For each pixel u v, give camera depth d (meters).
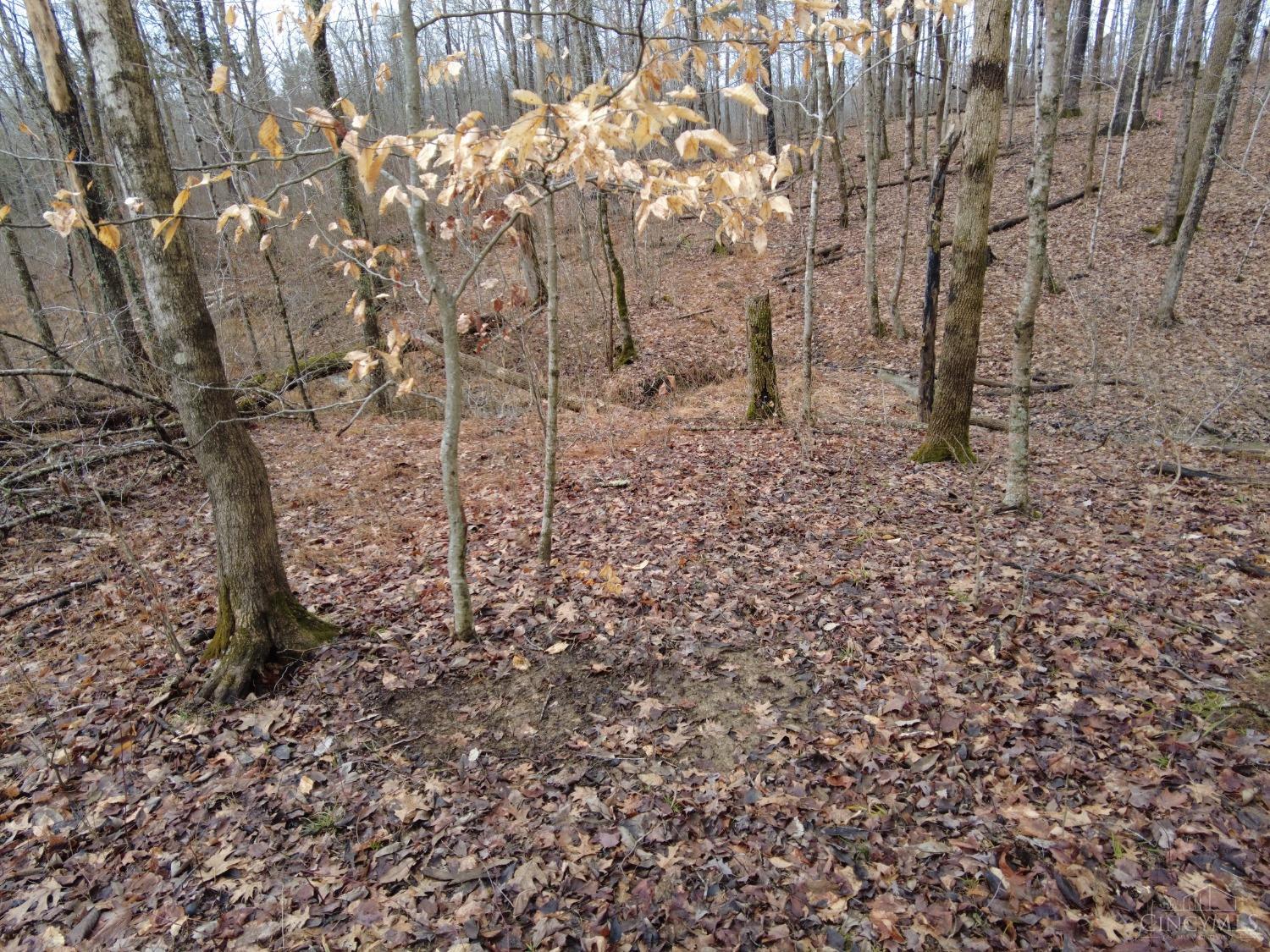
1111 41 31.66
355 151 2.79
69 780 3.76
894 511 6.66
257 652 4.52
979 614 4.80
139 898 3.09
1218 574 5.08
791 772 3.70
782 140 26.95
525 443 9.88
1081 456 8.34
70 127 8.85
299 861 3.28
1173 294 12.68
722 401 11.89
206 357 4.19
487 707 4.33
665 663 4.66
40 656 4.95
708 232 23.00
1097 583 5.05
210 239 17.53
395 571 6.05
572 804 3.58
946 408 8.00
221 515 4.46
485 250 3.93
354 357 3.86
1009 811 3.30
